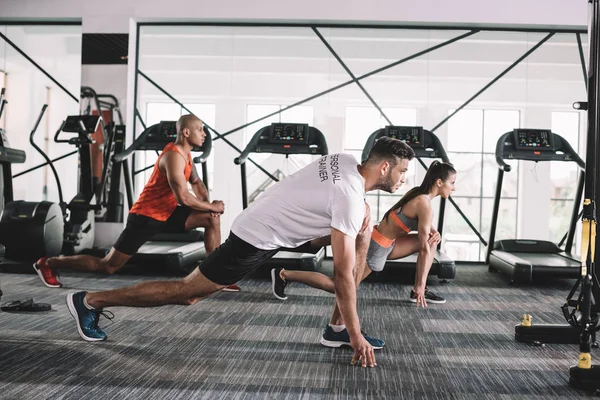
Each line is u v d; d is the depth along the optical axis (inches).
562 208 255.3
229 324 124.6
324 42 253.8
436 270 188.9
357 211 80.7
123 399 77.2
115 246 143.2
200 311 137.6
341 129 254.4
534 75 251.3
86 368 90.6
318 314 137.3
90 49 248.8
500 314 143.6
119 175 246.8
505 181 255.6
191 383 84.7
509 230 256.5
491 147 253.8
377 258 129.7
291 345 108.1
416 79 252.8
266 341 110.8
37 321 122.3
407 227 128.0
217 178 257.4
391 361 99.2
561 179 254.2
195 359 97.3
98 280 182.5
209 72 256.5
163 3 246.8
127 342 107.2
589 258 92.3
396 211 128.6
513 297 169.2
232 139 256.5
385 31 253.1
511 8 240.5
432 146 221.9
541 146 208.8
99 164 248.4
